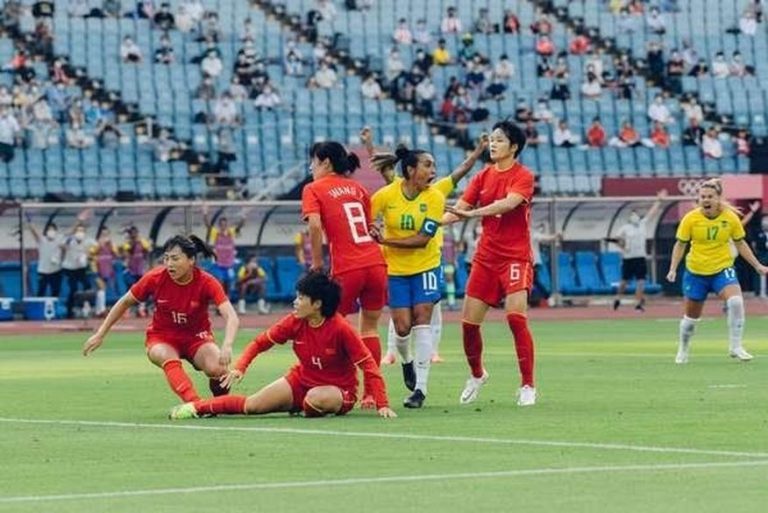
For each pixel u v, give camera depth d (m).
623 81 135.50
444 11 136.50
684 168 132.12
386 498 27.53
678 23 141.62
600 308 111.31
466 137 127.38
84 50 123.44
